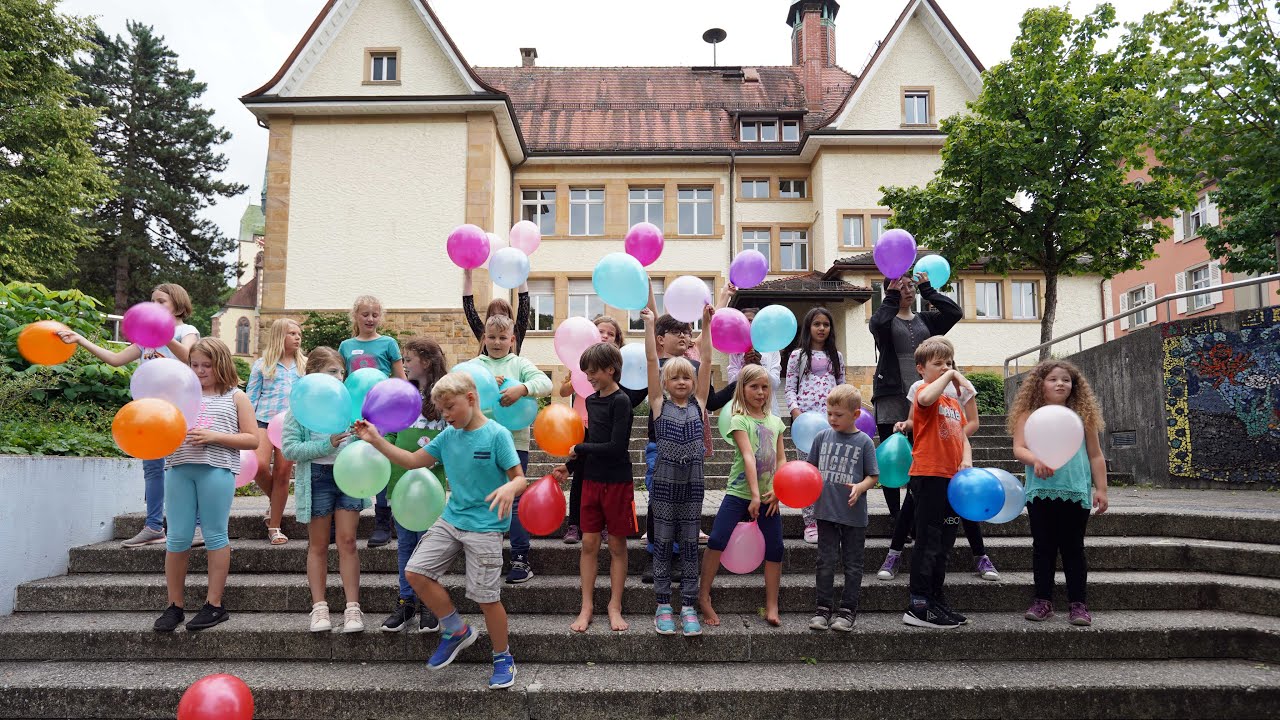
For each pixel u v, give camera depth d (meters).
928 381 4.06
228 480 4.00
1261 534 4.58
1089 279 19.06
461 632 3.59
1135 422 8.43
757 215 20.73
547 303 20.41
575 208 20.84
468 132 17.27
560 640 3.79
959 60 19.77
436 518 3.55
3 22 17.67
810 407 5.15
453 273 16.92
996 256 13.28
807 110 21.75
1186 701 3.38
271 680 3.51
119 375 6.84
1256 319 7.21
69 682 3.50
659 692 3.39
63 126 18.50
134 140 30.28
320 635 3.82
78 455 5.27
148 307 3.83
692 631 3.75
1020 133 12.29
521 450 4.54
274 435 4.27
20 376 5.97
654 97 23.58
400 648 3.80
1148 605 4.20
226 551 3.99
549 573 4.55
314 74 17.47
